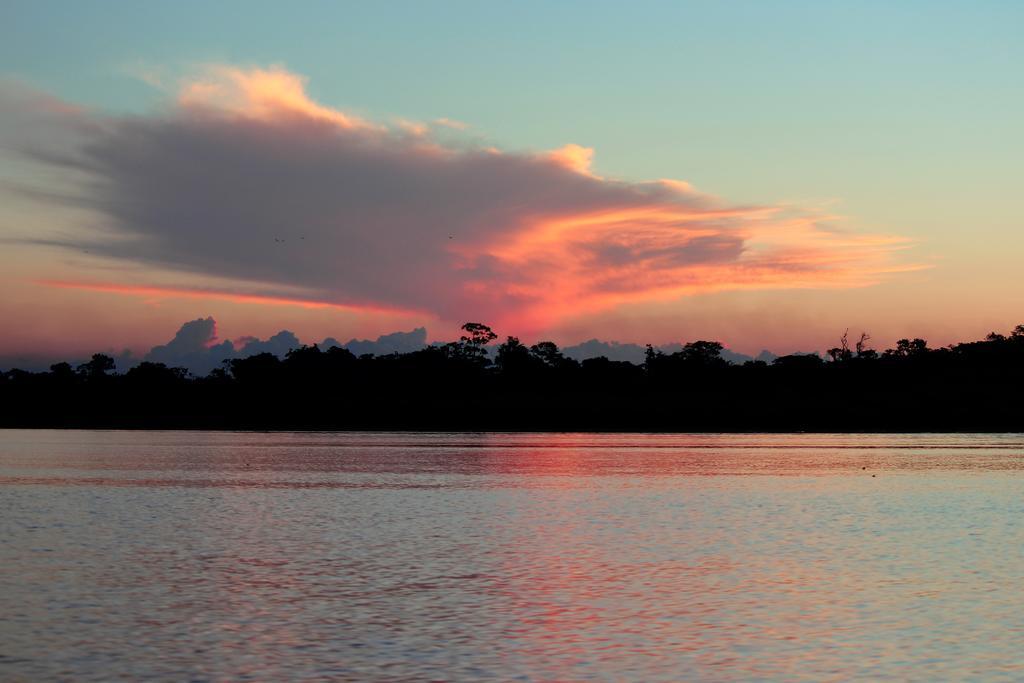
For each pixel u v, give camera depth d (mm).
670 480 77875
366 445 131875
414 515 54688
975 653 25734
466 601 31516
